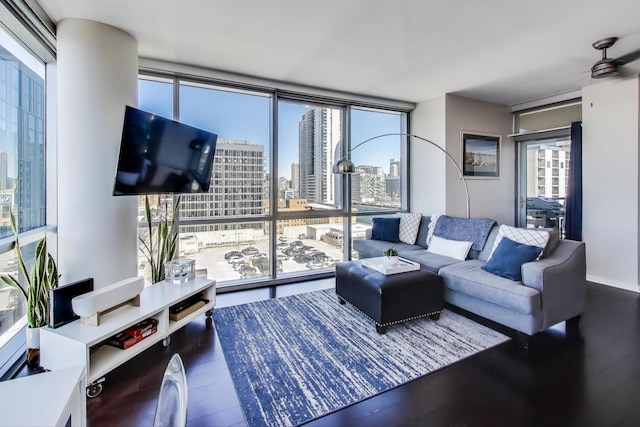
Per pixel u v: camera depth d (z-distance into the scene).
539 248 2.64
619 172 3.75
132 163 2.37
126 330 2.15
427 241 4.10
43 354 1.85
